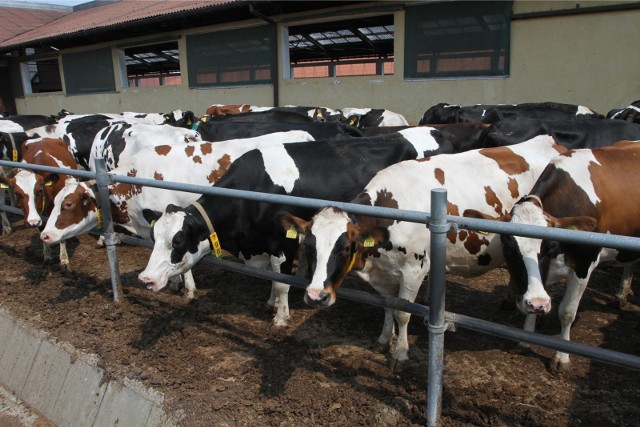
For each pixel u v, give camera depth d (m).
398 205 3.63
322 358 3.69
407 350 3.62
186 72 15.84
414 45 11.31
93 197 4.89
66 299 4.87
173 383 3.39
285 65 13.55
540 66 10.10
